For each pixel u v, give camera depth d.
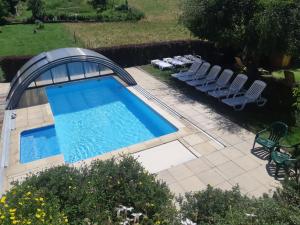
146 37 26.70
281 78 16.14
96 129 12.84
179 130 11.51
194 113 12.92
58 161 9.76
